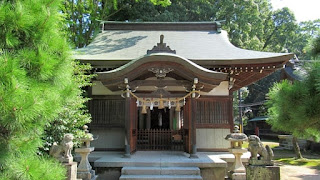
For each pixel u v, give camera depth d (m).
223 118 10.01
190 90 8.82
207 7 23.38
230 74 9.97
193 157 8.43
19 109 2.56
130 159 8.16
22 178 2.70
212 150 9.80
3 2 3.04
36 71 3.07
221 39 12.63
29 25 3.06
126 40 12.75
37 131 3.11
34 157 3.11
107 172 7.73
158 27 14.12
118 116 10.03
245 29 25.09
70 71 3.71
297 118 4.26
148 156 8.79
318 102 4.18
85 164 6.88
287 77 20.38
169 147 10.41
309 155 16.64
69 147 5.84
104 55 10.50
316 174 10.32
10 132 2.89
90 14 19.28
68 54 3.51
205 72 8.12
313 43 4.64
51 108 3.06
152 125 12.69
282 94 4.64
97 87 10.19
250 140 6.26
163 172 7.36
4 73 2.60
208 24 14.02
